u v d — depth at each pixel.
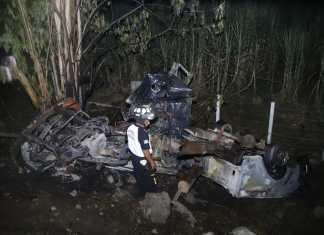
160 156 6.02
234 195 5.75
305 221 5.56
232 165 5.70
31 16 7.12
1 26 7.34
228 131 6.42
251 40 10.30
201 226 5.16
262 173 5.79
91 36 8.58
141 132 5.21
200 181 6.36
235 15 10.91
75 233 4.66
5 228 4.55
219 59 9.48
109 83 10.06
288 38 10.28
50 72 7.56
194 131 6.45
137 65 10.23
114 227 4.89
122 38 7.97
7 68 8.11
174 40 9.97
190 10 8.32
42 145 5.81
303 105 9.03
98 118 6.23
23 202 5.11
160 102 6.51
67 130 6.11
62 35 7.11
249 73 10.38
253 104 9.11
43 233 4.55
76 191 5.55
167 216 5.13
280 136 7.84
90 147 5.90
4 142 6.80
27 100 8.36
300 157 6.63
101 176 6.06
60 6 6.82
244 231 4.99
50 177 5.88
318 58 10.89
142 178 5.37
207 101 8.98
